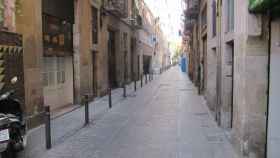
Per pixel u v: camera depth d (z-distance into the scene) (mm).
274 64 6160
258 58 6469
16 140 6445
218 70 10531
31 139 8531
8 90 8469
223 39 9570
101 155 7203
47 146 7660
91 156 7137
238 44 7172
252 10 6211
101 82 18672
